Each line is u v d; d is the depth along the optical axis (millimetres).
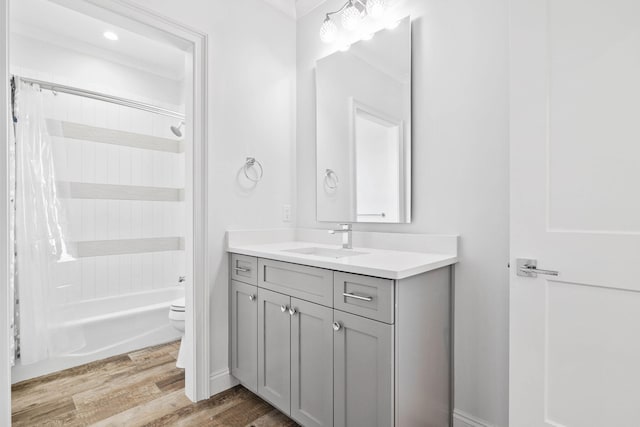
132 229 2938
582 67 1068
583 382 1075
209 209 1833
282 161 2254
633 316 988
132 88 2971
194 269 1781
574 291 1094
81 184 2658
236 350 1881
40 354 2100
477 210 1469
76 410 1713
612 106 1018
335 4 2104
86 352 2318
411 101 1697
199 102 1794
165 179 3154
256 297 1736
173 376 2105
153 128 3086
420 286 1286
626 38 991
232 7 1969
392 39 1767
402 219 1720
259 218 2102
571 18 1086
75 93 2395
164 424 1595
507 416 1374
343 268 1271
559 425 1119
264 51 2146
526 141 1180
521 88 1190
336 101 2066
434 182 1614
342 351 1294
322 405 1377
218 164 1883
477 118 1473
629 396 995
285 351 1562
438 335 1413
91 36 2586
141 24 1593
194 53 1775
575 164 1085
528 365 1182
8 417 1257
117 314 2512
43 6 2203
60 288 2250
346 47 2014
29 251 2107
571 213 1095
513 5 1207
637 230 979
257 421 1625
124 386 1968
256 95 2094
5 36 1246
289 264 1541
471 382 1477
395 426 1151
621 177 1004
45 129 2262
